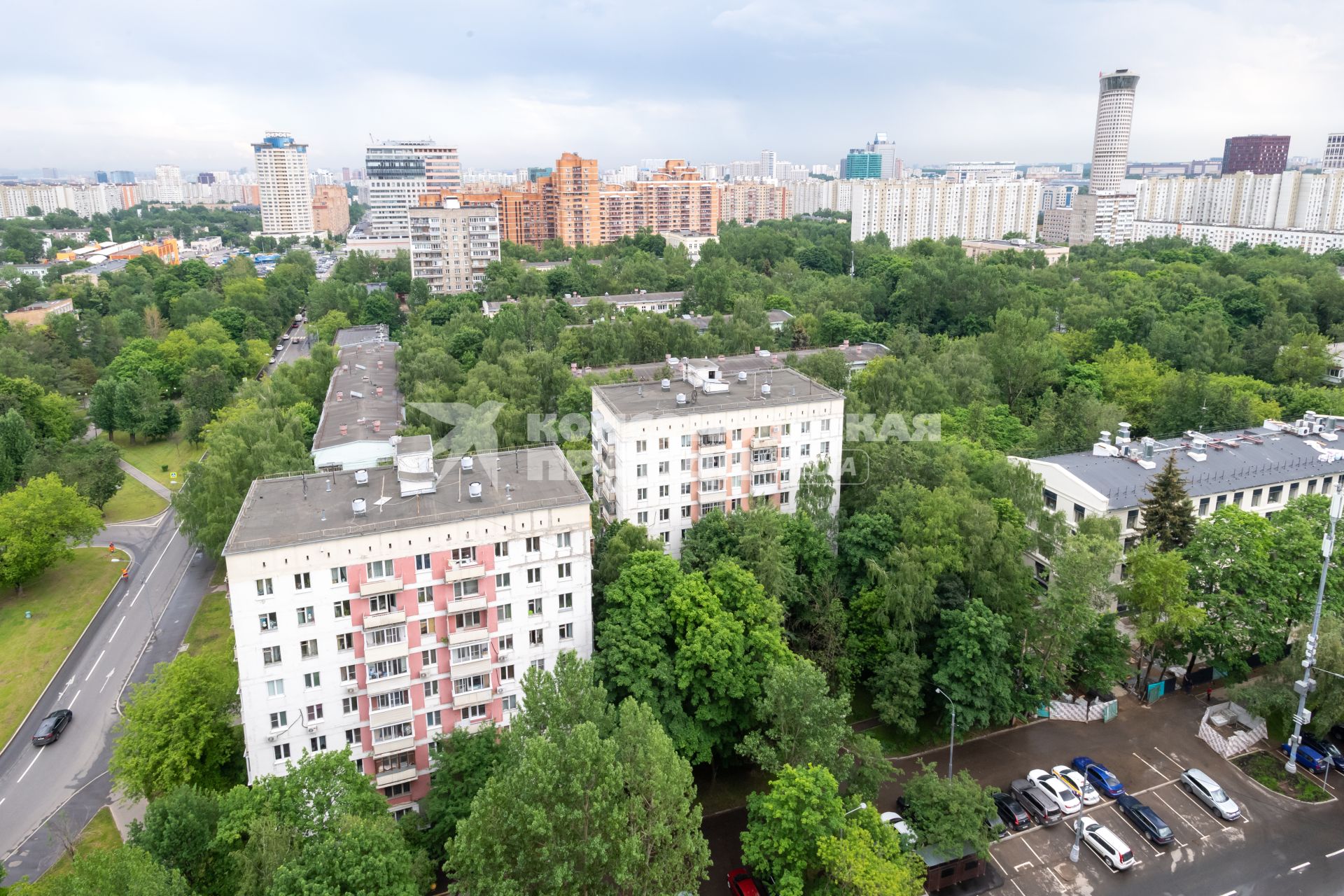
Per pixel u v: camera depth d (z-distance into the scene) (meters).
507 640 77.50
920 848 69.19
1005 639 82.50
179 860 58.28
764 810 63.97
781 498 107.19
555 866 53.62
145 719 74.50
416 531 71.75
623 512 101.38
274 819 56.12
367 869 52.47
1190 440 126.06
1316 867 70.62
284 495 78.62
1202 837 74.00
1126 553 104.50
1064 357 176.12
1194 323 197.00
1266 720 85.69
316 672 71.25
